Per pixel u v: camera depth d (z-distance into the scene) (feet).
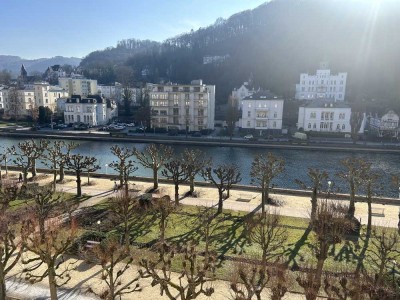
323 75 436.76
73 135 333.21
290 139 308.19
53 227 85.51
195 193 142.92
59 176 169.48
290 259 84.94
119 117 450.71
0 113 449.06
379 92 463.01
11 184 142.31
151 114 358.43
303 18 630.74
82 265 81.76
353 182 115.44
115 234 97.14
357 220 106.63
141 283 74.23
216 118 427.33
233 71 597.93
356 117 303.89
